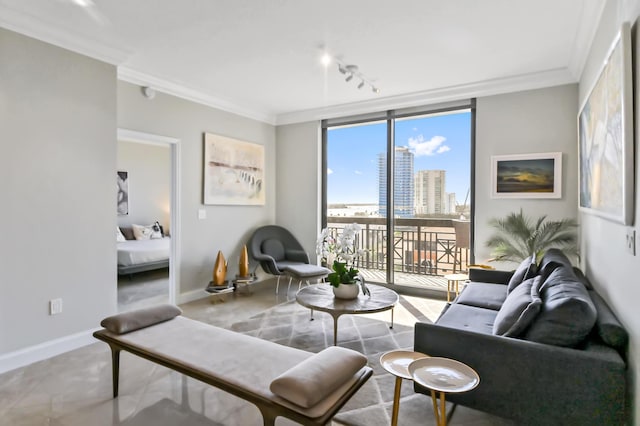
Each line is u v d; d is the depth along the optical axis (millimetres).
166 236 7297
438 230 4875
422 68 3611
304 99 4715
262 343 2059
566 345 1688
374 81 3988
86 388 2299
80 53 2943
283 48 3160
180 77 3887
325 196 5410
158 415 2016
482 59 3381
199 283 4461
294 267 4535
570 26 2748
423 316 3768
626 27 1594
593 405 1573
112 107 3178
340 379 1577
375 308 2844
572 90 3652
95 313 3066
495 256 4004
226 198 4770
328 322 3572
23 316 2627
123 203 6750
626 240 1718
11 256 2562
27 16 2555
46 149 2742
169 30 2834
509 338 1768
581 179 3074
